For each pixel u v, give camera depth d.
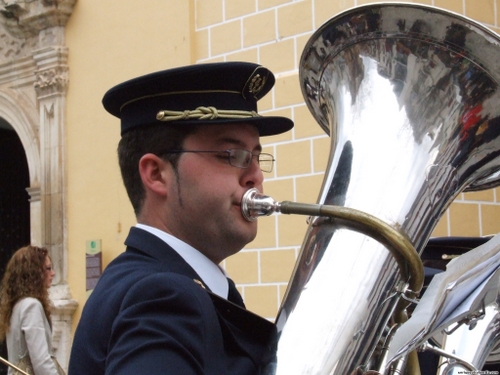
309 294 1.42
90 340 1.52
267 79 1.74
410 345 1.38
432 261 2.61
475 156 1.67
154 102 1.68
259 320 1.57
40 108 6.54
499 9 4.87
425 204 1.56
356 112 1.67
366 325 1.39
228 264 4.90
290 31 4.78
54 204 6.37
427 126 1.62
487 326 2.07
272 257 4.69
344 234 1.46
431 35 1.61
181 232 1.65
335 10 4.56
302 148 4.61
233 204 1.63
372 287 1.41
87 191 6.17
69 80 6.36
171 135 1.65
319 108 1.90
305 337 1.37
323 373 1.33
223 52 5.18
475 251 1.49
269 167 1.94
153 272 1.53
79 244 6.21
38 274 4.48
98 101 6.11
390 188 1.54
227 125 1.64
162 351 1.30
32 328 4.33
